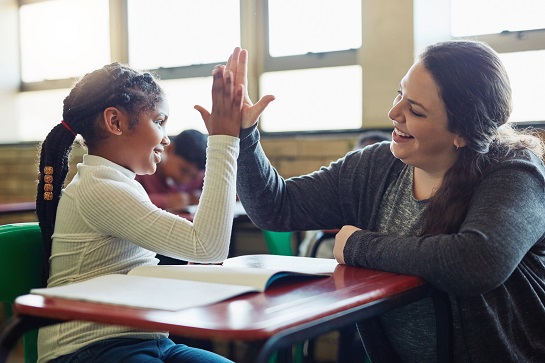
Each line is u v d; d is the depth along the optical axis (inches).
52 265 50.1
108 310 32.7
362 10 120.8
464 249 41.4
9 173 171.5
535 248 49.0
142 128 51.7
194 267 43.3
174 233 45.9
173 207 114.9
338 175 57.2
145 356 45.6
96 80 51.1
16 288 50.1
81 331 46.6
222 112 47.8
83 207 47.8
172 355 49.6
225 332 28.7
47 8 169.3
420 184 52.2
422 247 42.9
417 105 47.3
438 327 45.4
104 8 157.9
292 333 30.0
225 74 47.4
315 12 128.4
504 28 108.8
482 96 46.5
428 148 48.3
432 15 114.7
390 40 117.7
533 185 46.0
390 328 52.2
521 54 106.9
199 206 47.1
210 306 33.4
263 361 28.2
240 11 136.6
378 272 44.3
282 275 39.8
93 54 161.3
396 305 39.1
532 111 106.0
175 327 29.8
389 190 53.9
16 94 176.2
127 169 52.1
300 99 131.0
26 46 174.4
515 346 47.4
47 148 51.7
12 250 49.9
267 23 134.6
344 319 33.8
